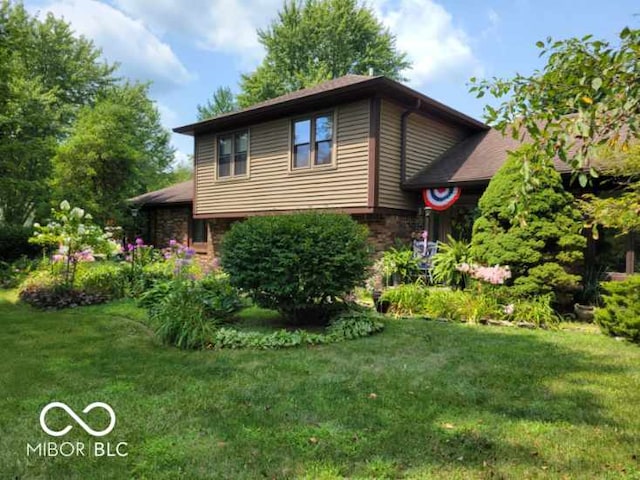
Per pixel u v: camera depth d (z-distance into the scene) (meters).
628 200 2.77
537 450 2.57
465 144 11.37
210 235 13.51
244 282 5.82
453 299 6.76
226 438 2.71
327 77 23.73
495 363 4.31
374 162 9.09
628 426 2.90
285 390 3.53
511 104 2.40
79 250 8.54
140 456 2.49
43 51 21.34
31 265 10.88
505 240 6.77
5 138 12.27
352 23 25.41
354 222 6.12
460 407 3.20
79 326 6.06
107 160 15.16
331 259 5.56
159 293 7.36
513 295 6.60
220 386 3.63
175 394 3.45
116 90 24.56
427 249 9.40
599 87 1.88
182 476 2.29
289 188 10.70
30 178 13.91
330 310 6.22
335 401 3.30
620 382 3.76
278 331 5.47
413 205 10.23
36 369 4.09
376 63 25.69
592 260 7.68
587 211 5.76
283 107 10.27
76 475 2.31
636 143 5.17
